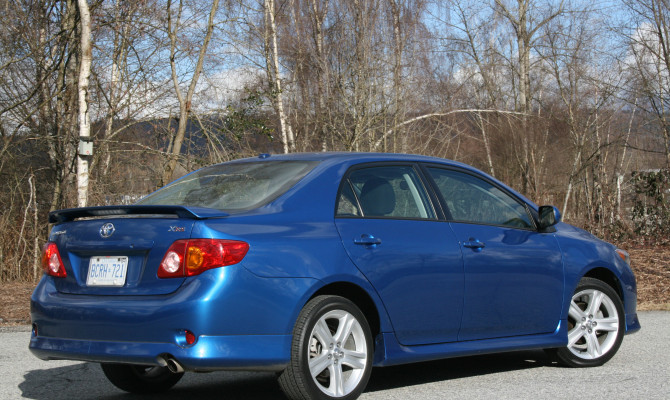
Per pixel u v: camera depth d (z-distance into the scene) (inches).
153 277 172.2
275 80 804.6
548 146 1035.9
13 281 557.6
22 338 317.1
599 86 983.6
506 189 239.3
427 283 202.8
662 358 260.8
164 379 218.1
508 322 223.6
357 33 800.9
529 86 1114.1
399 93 788.0
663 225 775.7
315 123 839.1
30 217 593.3
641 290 488.1
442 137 853.8
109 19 671.8
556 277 235.3
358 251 190.1
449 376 231.1
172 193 212.2
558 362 244.7
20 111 660.7
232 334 167.5
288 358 173.9
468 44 1114.1
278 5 864.3
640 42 924.6
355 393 186.1
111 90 670.5
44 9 689.6
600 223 791.7
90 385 226.7
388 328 195.0
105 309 172.2
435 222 212.4
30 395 212.8
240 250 169.8
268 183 197.5
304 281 177.2
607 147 992.2
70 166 648.4
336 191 196.7
